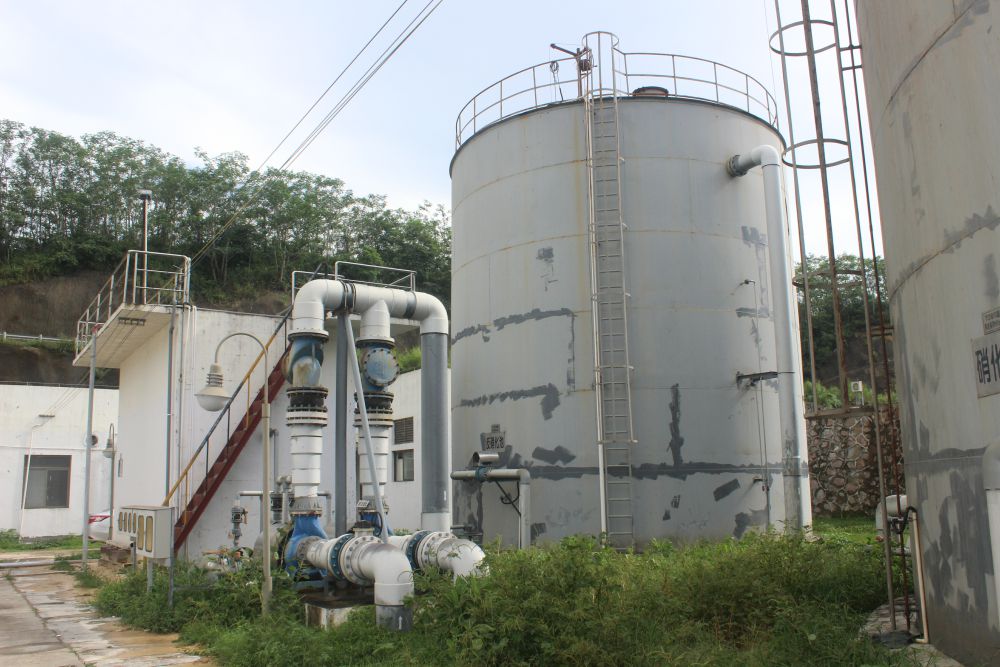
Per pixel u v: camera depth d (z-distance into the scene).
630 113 16.09
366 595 11.73
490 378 16.55
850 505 25.89
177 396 18.84
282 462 19.02
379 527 12.66
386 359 14.00
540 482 15.34
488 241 17.05
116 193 87.00
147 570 13.61
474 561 10.66
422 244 85.88
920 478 8.01
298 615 11.54
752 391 15.62
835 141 9.84
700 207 15.94
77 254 79.12
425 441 14.27
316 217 88.25
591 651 7.34
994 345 6.50
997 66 6.41
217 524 18.30
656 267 15.48
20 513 37.16
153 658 10.09
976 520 6.86
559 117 16.41
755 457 15.32
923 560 8.09
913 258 7.89
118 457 25.55
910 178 7.86
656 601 8.90
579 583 8.46
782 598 8.68
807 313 9.94
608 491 14.64
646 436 14.87
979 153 6.68
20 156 88.25
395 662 8.41
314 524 13.20
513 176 16.75
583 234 15.82
